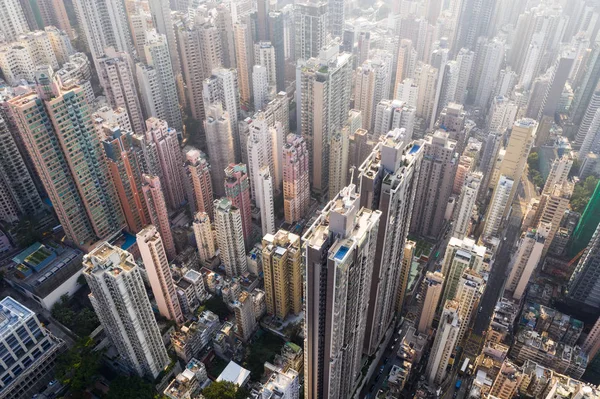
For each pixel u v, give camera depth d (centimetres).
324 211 16688
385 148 18138
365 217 17150
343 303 16875
